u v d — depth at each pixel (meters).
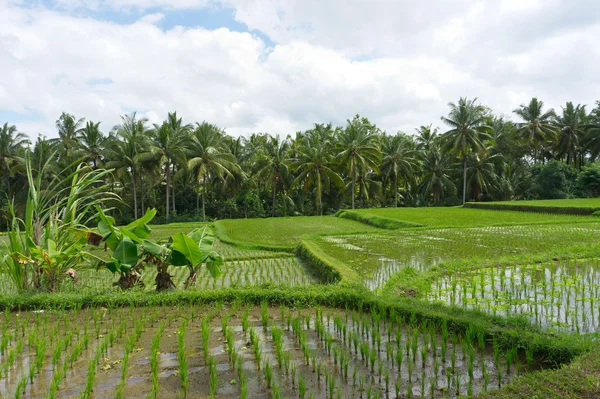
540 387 3.76
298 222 30.98
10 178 42.75
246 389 4.09
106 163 35.53
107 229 8.23
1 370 4.66
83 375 4.70
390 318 6.16
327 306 7.42
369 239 17.53
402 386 4.31
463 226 20.84
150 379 4.56
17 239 8.25
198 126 39.19
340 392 4.06
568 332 5.78
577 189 40.06
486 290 8.34
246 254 16.09
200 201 46.31
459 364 4.81
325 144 42.19
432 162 46.22
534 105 45.00
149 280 11.38
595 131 43.41
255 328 6.27
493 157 44.31
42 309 7.42
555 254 11.12
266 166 41.72
